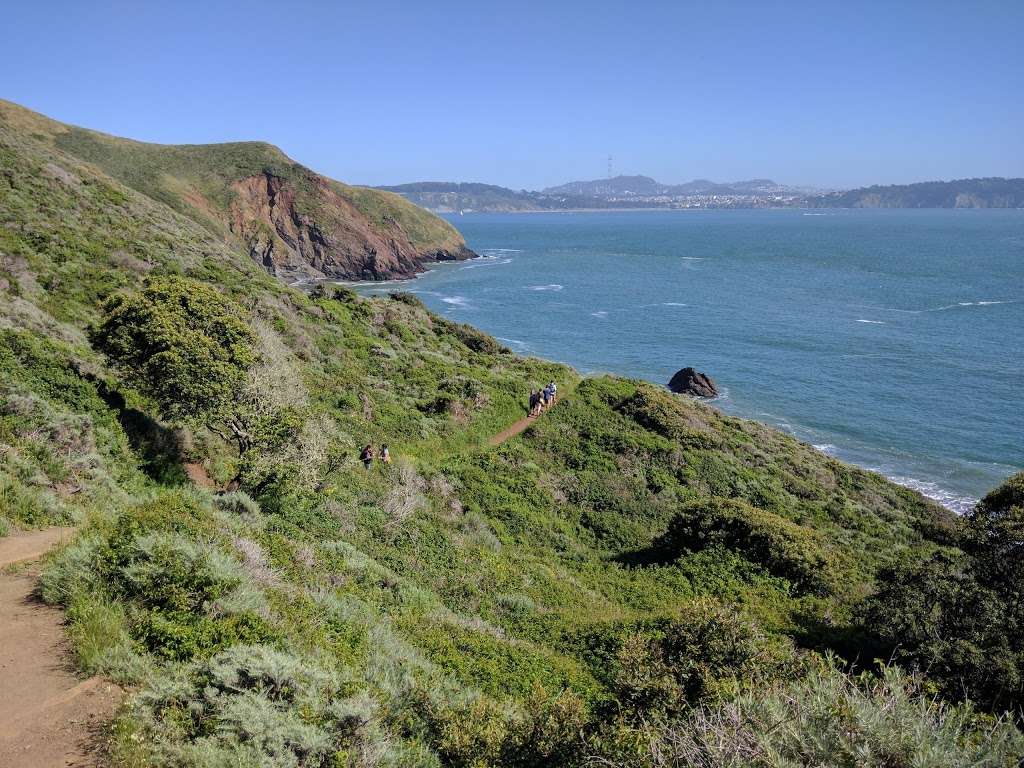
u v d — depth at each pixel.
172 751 5.53
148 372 16.95
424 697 8.34
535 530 21.62
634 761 6.11
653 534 22.94
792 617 15.61
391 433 26.72
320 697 6.77
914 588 13.10
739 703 5.88
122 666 6.58
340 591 11.66
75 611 7.38
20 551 9.37
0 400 14.10
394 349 37.44
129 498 13.62
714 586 18.03
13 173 34.47
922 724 5.04
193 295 18.52
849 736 5.02
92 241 32.19
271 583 9.84
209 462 18.66
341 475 19.56
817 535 21.55
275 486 16.50
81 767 5.27
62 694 6.14
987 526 14.88
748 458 32.31
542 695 8.36
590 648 13.01
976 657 10.83
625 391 38.19
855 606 15.20
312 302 40.06
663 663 8.81
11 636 6.99
